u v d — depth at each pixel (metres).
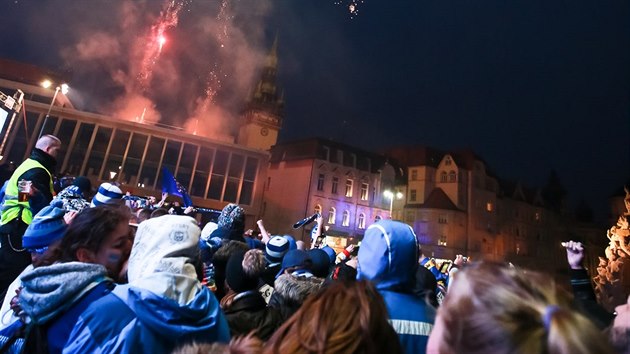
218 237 4.82
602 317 3.03
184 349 1.70
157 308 1.94
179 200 24.03
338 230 48.41
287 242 4.73
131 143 37.66
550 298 1.16
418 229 56.97
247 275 3.00
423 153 62.38
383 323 1.46
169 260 2.13
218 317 2.19
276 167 54.22
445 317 1.23
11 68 40.19
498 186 66.88
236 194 40.75
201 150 40.28
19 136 33.69
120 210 2.56
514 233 66.69
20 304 2.04
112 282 2.21
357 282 1.60
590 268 65.12
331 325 1.41
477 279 1.23
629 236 20.58
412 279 2.53
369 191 52.31
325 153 50.31
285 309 3.21
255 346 1.63
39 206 4.40
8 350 2.12
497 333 1.04
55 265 2.07
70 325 1.95
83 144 36.00
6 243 4.13
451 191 58.97
